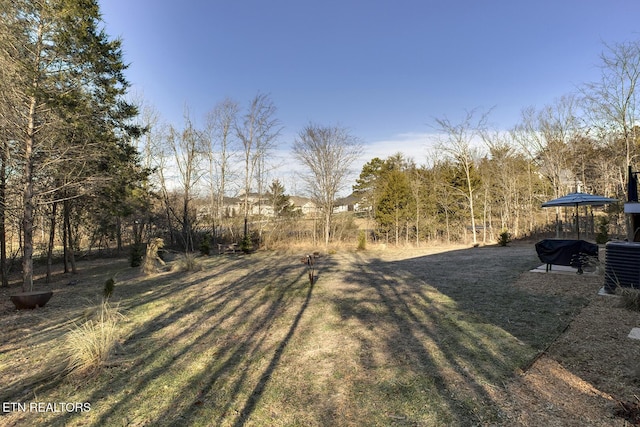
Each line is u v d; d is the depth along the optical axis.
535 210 22.80
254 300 7.13
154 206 22.67
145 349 4.47
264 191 23.83
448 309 5.70
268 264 13.41
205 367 3.85
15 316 6.67
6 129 8.16
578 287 6.58
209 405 3.04
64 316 6.51
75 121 9.03
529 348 3.86
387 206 21.73
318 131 21.52
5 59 7.93
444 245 20.08
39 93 8.12
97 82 10.24
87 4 9.23
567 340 4.02
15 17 8.23
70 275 13.88
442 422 2.59
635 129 14.91
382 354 3.99
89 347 3.98
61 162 9.43
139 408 3.03
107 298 7.24
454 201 22.33
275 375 3.59
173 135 21.72
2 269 11.60
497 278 8.13
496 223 23.20
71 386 3.49
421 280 8.51
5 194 9.59
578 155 20.31
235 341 4.69
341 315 5.73
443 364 3.60
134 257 15.16
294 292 7.75
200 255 17.78
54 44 8.70
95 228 20.12
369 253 16.72
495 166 22.69
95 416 2.92
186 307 6.75
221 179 24.05
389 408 2.84
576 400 2.77
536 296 6.19
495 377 3.23
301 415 2.82
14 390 3.46
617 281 5.81
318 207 22.12
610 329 4.25
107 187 11.60
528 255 12.41
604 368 3.25
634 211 7.72
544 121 21.41
